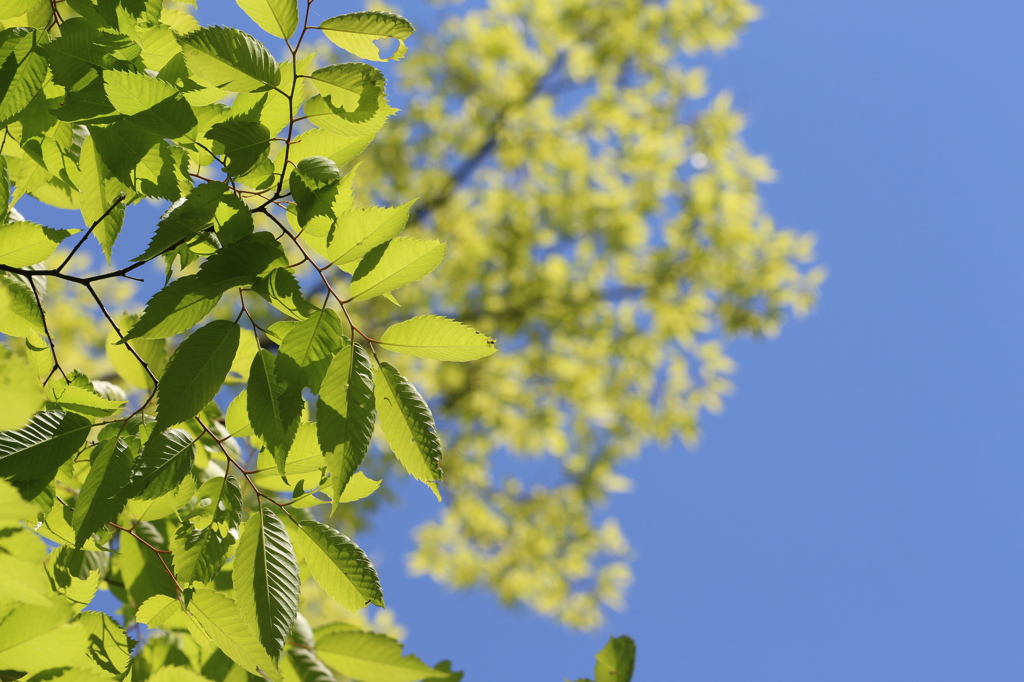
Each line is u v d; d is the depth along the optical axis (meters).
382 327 9.73
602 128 10.20
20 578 1.76
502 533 10.20
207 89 1.89
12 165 1.96
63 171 1.94
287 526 1.90
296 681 1.95
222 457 2.04
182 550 1.89
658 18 9.94
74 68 1.88
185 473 1.88
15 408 1.72
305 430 1.90
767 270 9.94
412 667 1.96
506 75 10.35
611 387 10.46
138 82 1.86
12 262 1.89
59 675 1.81
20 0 1.88
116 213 1.91
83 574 1.98
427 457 1.86
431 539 10.20
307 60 1.88
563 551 10.16
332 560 1.89
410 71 10.30
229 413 1.91
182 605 1.89
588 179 10.62
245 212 1.86
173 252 1.88
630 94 10.12
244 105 1.89
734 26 10.05
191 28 1.95
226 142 1.87
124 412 1.99
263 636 1.85
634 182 10.19
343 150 1.90
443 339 1.86
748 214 10.20
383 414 1.86
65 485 1.96
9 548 1.76
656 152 9.96
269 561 1.86
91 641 1.89
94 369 6.50
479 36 10.16
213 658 1.96
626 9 9.91
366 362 1.85
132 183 1.88
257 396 1.85
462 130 10.52
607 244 10.14
